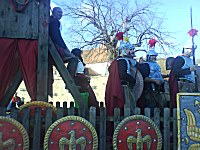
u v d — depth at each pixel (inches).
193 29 162.2
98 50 666.8
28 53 136.1
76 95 139.3
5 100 141.0
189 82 155.5
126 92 143.3
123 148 126.3
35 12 137.8
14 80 142.3
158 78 157.3
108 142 133.0
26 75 135.8
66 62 150.5
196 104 132.2
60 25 152.5
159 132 130.0
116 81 142.5
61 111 123.9
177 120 131.3
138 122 128.5
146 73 153.0
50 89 150.0
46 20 138.5
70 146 120.5
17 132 116.7
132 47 151.5
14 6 135.5
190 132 130.8
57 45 148.0
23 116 120.6
